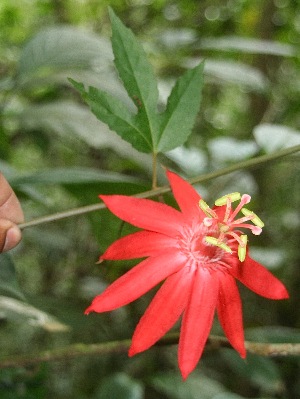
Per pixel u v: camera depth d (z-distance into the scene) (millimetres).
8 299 248
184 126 181
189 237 161
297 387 488
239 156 330
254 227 167
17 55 533
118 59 176
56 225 528
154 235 159
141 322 150
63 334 496
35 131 427
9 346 536
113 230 234
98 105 175
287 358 300
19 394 258
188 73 182
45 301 304
